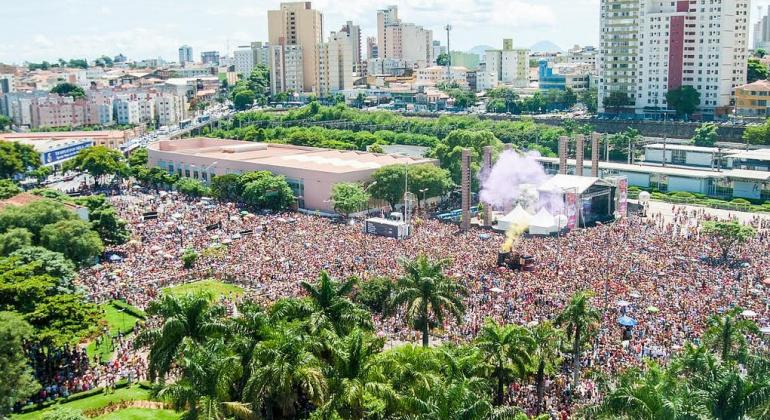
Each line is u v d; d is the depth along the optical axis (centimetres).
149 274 17712
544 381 11325
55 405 10994
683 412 8156
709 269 17200
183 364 9650
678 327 13062
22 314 12562
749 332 12406
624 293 14938
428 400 8788
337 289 11388
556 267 17112
